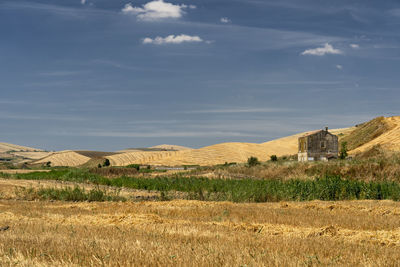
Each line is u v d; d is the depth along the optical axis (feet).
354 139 336.49
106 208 65.77
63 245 30.81
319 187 90.94
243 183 98.63
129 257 26.61
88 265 25.54
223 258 26.37
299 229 44.24
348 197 90.07
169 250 28.78
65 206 68.80
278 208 66.39
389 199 87.76
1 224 46.09
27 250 28.30
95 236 35.47
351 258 28.58
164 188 106.42
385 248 33.19
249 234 39.06
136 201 84.69
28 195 86.74
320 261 26.45
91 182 121.90
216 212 59.11
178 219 52.80
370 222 49.90
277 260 25.88
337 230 43.16
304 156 265.34
